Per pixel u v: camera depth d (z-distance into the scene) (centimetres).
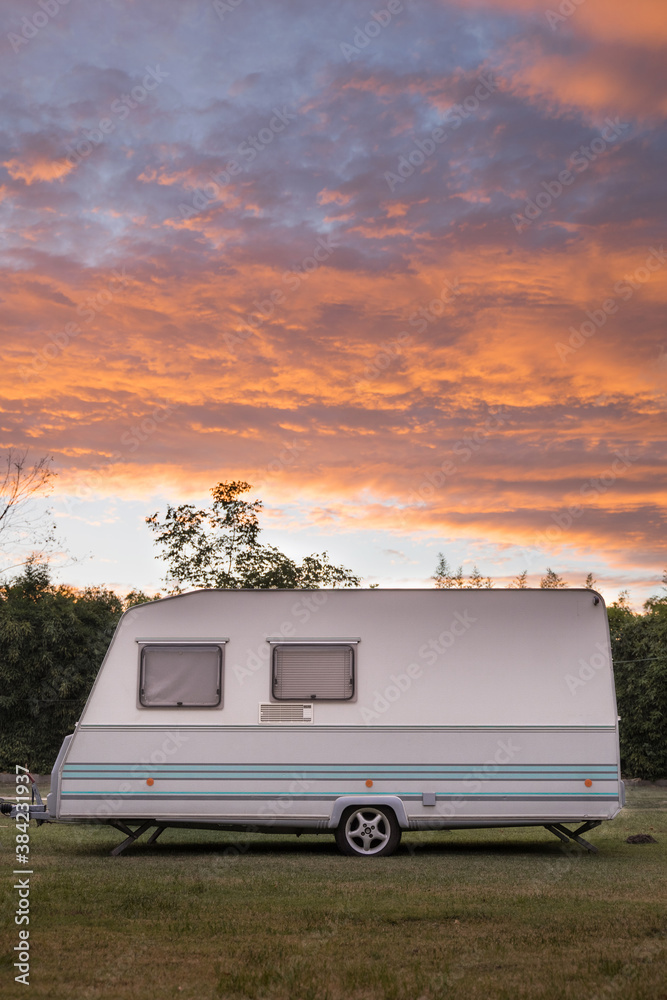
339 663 1124
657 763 2984
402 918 673
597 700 1118
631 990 488
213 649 1127
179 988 496
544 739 1105
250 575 2258
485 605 1142
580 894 777
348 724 1108
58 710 2862
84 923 650
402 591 1145
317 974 519
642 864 999
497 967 542
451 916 682
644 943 598
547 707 1114
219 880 843
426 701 1114
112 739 1106
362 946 592
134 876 874
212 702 1114
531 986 498
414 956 567
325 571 2270
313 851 1132
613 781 1094
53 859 1034
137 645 1129
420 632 1134
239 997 483
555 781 1095
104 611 3053
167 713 1112
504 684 1120
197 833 1337
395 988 489
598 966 536
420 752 1102
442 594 1145
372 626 1134
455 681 1120
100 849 1141
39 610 2958
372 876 893
